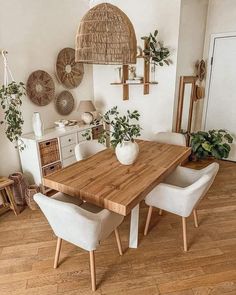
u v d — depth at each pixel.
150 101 3.63
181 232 2.25
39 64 3.13
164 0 3.10
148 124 3.77
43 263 1.90
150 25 3.31
